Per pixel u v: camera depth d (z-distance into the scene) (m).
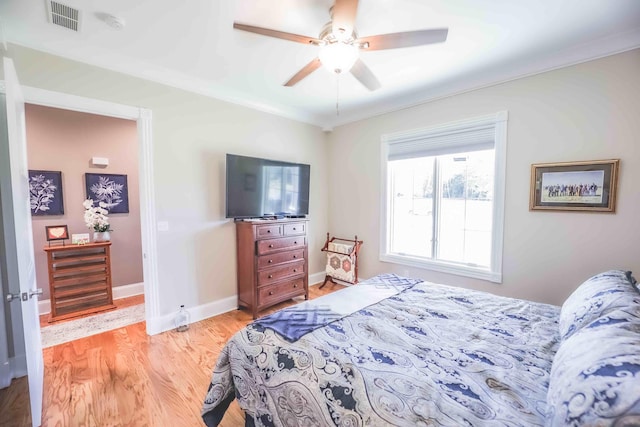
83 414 1.67
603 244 2.22
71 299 3.14
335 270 4.01
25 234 1.66
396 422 0.87
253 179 3.24
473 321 1.57
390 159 3.62
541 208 2.48
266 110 3.51
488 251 2.94
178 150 2.80
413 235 3.54
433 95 3.11
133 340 2.56
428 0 1.71
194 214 2.94
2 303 2.00
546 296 2.50
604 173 2.19
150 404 1.76
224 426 1.60
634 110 2.07
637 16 1.86
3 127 1.99
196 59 2.42
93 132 3.51
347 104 3.56
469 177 3.04
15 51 1.99
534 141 2.51
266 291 3.14
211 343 2.51
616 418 0.63
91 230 3.50
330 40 1.72
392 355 1.22
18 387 1.97
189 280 2.93
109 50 2.27
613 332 0.90
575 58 2.27
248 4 1.73
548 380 1.04
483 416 0.86
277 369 1.24
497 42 2.16
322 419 1.01
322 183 4.32
